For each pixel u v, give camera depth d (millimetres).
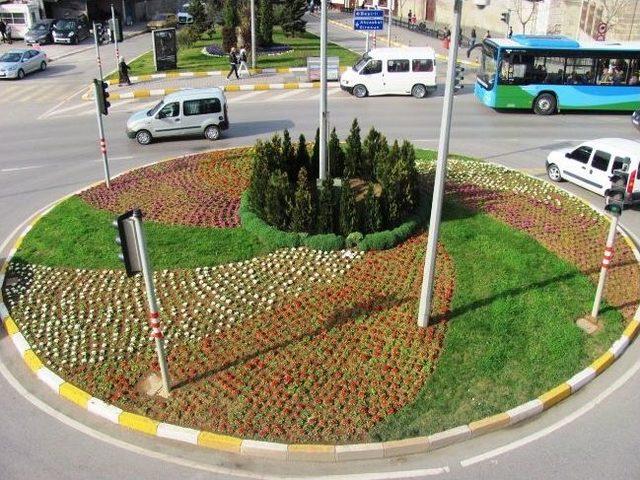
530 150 20719
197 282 12242
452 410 9055
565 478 8055
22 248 13680
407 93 27047
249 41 34656
